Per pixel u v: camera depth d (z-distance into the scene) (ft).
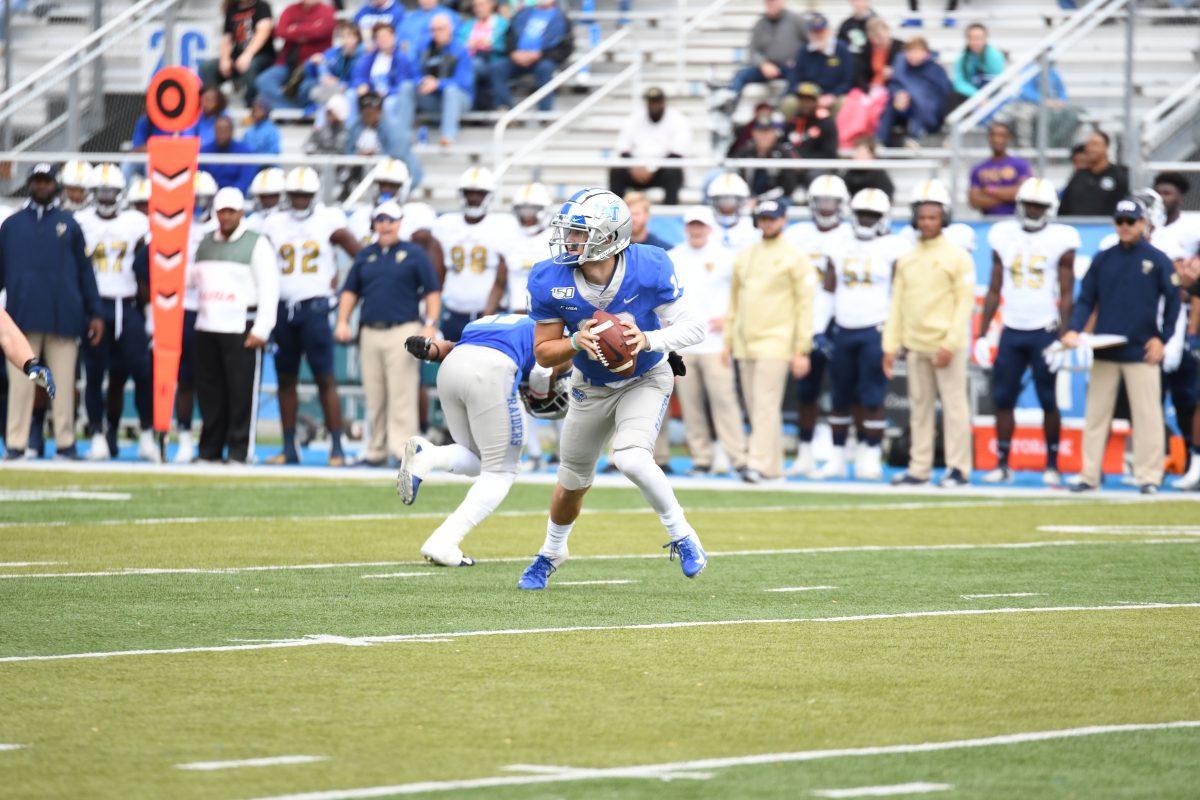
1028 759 50.06
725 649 68.44
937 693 59.82
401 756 49.80
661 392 82.58
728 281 156.87
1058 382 174.09
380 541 105.91
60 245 157.07
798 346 151.33
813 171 182.29
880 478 162.61
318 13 219.00
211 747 50.70
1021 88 187.11
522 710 56.34
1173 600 83.97
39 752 49.88
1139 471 148.05
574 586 87.40
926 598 84.17
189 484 141.59
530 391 92.94
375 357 159.22
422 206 164.35
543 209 162.71
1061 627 74.84
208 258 159.22
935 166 178.81
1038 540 111.14
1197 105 189.78
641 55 220.84
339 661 64.95
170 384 152.66
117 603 79.46
